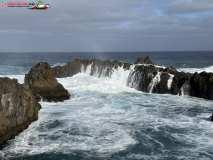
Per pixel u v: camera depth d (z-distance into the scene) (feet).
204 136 56.29
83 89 110.93
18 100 57.82
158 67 123.03
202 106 84.94
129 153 47.83
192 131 59.41
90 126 62.28
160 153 47.88
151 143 52.47
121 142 52.80
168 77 111.14
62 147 50.01
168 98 98.53
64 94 91.15
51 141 52.75
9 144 50.83
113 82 125.90
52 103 85.97
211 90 96.32
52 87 90.12
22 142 51.93
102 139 54.24
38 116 70.03
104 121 66.44
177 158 45.75
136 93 109.09
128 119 68.54
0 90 51.60
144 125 63.62
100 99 93.66
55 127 61.26
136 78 119.85
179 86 107.34
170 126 62.95
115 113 74.59
